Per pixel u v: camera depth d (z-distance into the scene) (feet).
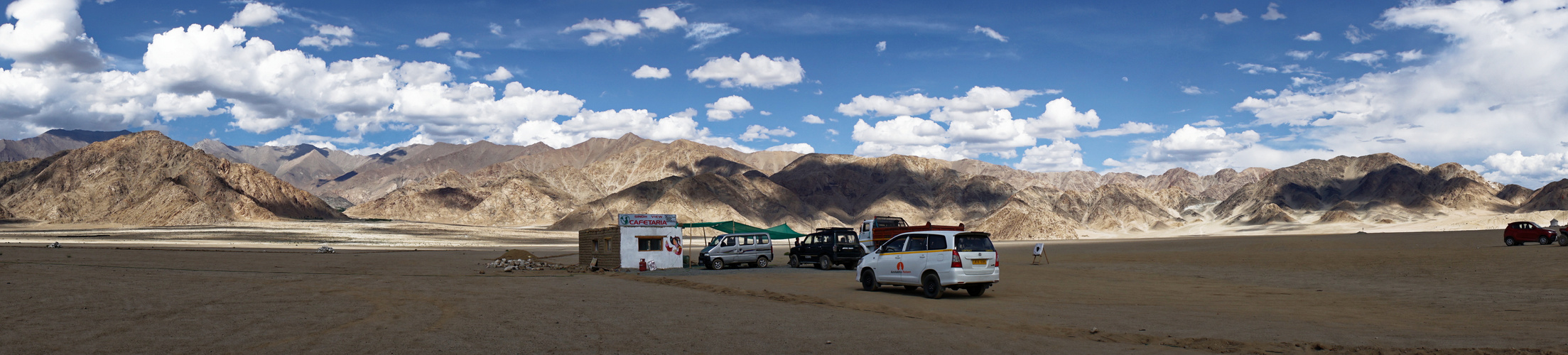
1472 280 77.82
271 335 37.40
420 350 33.86
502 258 139.03
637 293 66.90
